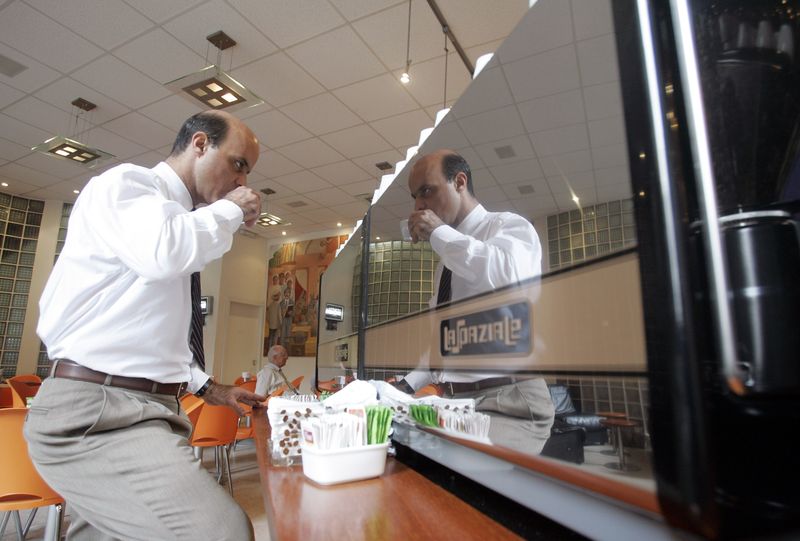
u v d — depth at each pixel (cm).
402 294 93
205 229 107
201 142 129
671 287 30
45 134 575
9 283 764
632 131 34
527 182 47
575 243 39
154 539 93
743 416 29
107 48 418
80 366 105
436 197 76
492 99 55
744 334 33
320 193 773
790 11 39
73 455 97
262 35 400
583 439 37
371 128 562
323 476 75
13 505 174
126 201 104
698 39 40
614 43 36
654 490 30
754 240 36
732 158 39
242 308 992
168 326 118
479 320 58
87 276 108
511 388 50
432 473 80
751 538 27
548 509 45
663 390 29
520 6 359
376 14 376
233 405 159
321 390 218
